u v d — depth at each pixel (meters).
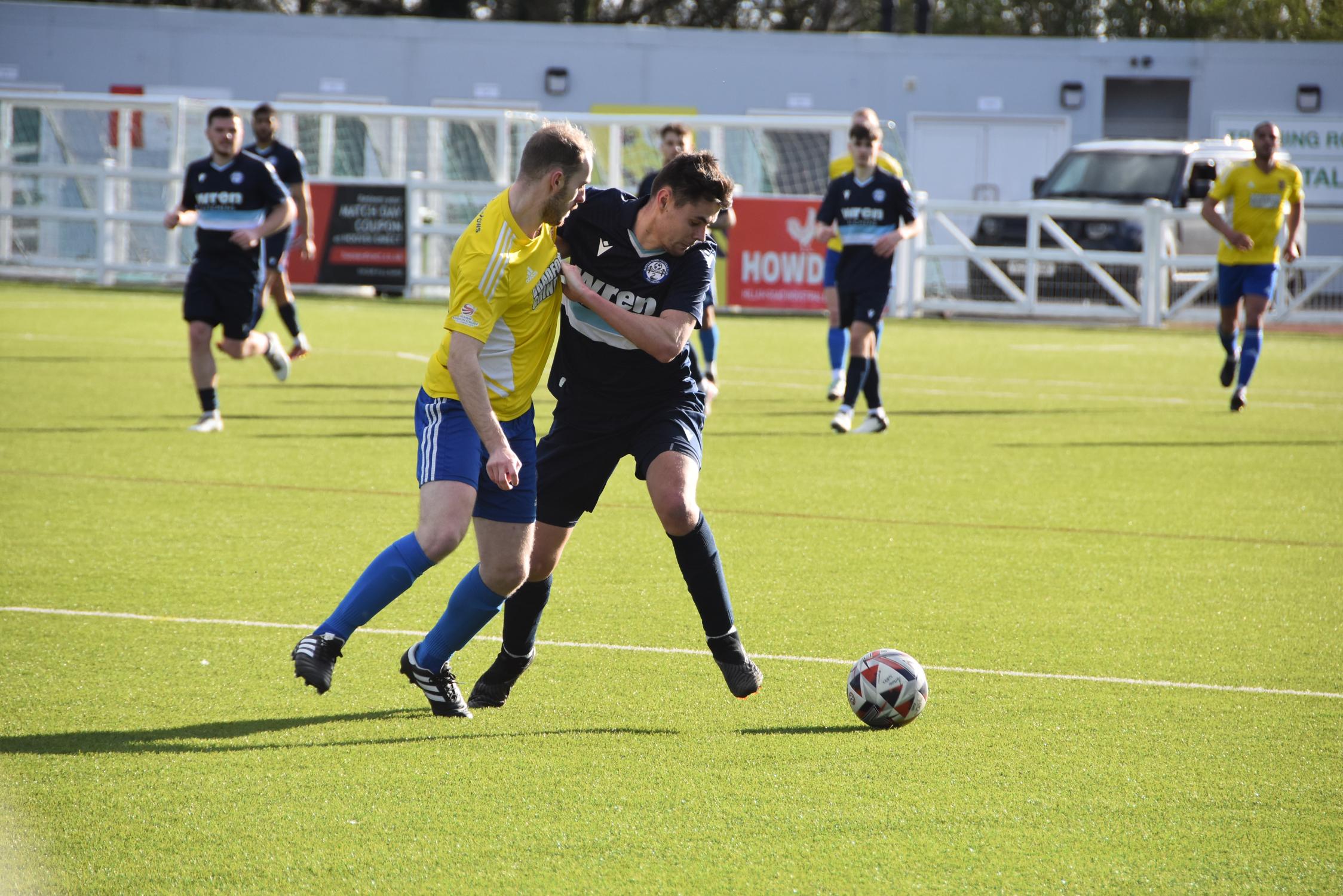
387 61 100.81
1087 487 29.61
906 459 32.94
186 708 14.84
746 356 56.03
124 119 84.25
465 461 14.16
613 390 15.65
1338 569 22.62
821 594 20.38
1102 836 12.00
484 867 11.18
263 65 100.94
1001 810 12.51
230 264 33.56
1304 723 15.00
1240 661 17.30
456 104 101.06
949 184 101.00
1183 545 24.20
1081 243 77.38
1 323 59.44
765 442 35.12
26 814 12.01
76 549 22.02
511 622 15.13
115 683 15.60
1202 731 14.71
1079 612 19.59
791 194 78.56
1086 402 44.53
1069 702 15.63
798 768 13.46
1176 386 49.44
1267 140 40.41
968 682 16.33
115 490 26.80
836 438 35.97
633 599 19.80
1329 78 98.25
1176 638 18.33
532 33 100.38
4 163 83.38
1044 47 99.38
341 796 12.55
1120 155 81.69
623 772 13.28
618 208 15.27
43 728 14.08
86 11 100.38
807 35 99.62
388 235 79.38
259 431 34.41
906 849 11.66
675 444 15.44
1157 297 76.06
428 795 12.62
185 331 58.44
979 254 78.00
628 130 79.31
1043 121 99.81
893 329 71.81
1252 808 12.64
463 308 13.46
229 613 18.56
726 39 99.75
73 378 43.25
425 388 14.62
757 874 11.14
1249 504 28.08
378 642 17.62
